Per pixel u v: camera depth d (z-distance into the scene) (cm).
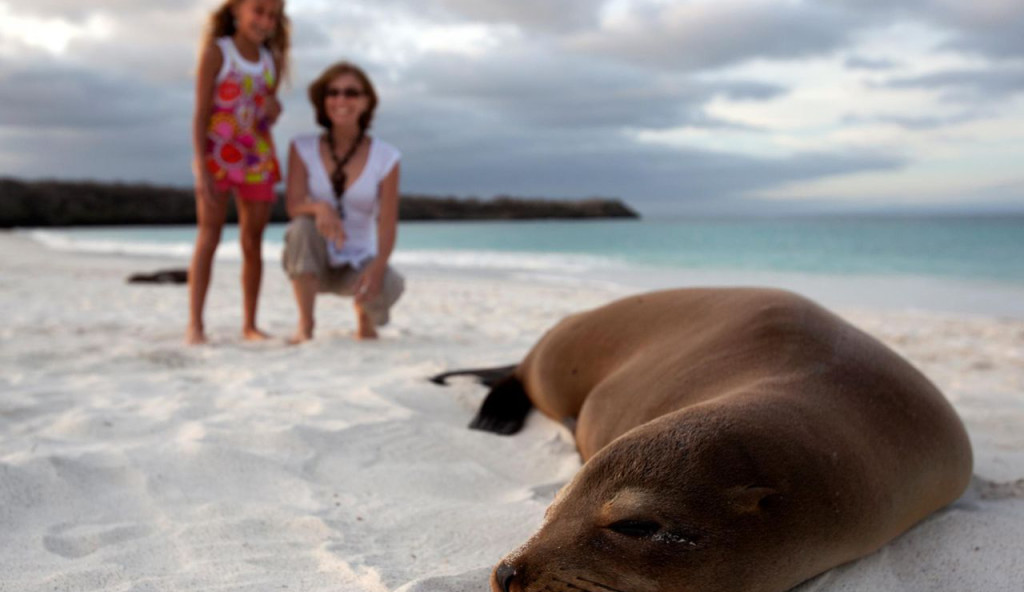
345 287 302
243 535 126
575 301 523
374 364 258
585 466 108
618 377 162
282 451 164
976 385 257
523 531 129
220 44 270
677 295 180
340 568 114
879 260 1062
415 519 134
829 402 121
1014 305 566
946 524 132
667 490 98
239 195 288
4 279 606
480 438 182
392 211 293
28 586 108
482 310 460
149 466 151
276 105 292
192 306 290
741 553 96
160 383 224
